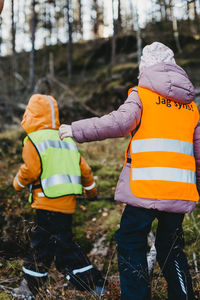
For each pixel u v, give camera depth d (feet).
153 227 9.57
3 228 9.55
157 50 6.17
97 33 51.31
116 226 10.00
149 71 5.87
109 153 15.34
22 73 38.88
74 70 41.16
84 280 7.16
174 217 5.85
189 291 5.65
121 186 5.81
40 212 7.30
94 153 15.17
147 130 5.59
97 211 10.98
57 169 7.27
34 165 7.17
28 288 7.12
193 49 30.58
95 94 24.17
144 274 5.62
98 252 9.14
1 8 7.97
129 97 5.85
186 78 5.87
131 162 5.72
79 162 7.66
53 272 8.25
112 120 5.28
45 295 7.09
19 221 9.94
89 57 41.06
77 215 10.73
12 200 10.78
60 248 7.24
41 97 7.70
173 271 5.77
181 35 30.09
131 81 23.40
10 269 8.21
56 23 55.72
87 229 10.09
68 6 43.14
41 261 7.20
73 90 30.91
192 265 7.89
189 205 5.56
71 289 7.72
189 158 5.73
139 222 5.65
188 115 5.86
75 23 55.57
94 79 31.32
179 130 5.65
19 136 16.14
